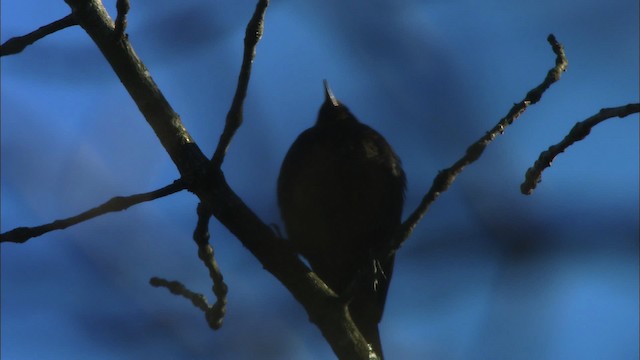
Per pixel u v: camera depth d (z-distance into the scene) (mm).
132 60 5188
